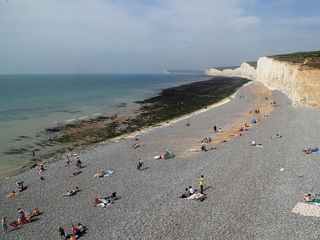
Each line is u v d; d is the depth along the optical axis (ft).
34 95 398.83
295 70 265.54
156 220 74.95
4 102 318.04
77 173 110.73
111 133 175.52
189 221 73.77
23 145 153.28
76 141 159.84
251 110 229.45
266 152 121.80
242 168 106.32
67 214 81.41
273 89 355.15
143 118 220.23
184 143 145.28
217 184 94.48
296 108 208.13
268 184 92.12
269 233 67.21
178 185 95.40
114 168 114.93
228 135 155.63
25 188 100.01
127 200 87.20
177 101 315.99
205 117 211.41
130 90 488.44
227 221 72.84
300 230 67.72
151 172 108.58
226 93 382.63
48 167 119.55
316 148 119.75
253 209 77.87
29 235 72.33
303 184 90.33
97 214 80.12
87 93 429.79
